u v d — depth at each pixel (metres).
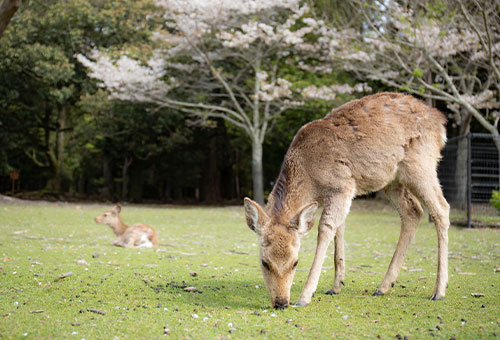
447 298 4.95
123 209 20.80
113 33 23.86
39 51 21.94
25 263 6.56
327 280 6.09
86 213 16.83
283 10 19.86
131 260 7.26
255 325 3.88
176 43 20.50
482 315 4.25
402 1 15.37
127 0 24.45
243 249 8.95
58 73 21.94
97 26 23.77
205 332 3.68
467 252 8.52
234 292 5.23
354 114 5.07
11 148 29.09
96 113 24.92
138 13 24.12
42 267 6.30
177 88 22.55
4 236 9.87
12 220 13.48
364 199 24.66
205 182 31.88
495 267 6.95
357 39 16.94
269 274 4.34
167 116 25.80
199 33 18.58
